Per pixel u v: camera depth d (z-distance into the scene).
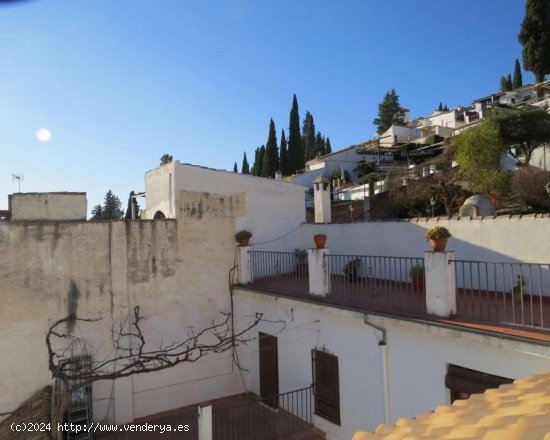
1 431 9.07
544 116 21.19
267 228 13.36
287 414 10.19
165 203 12.41
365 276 11.02
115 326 10.78
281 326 10.50
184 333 11.70
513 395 3.83
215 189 12.49
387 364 7.56
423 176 24.19
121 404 10.62
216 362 11.98
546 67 35.56
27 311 9.87
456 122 44.09
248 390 11.91
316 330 9.35
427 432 3.30
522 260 8.23
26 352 9.80
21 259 9.88
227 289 12.43
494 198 17.94
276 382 10.74
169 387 11.33
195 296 11.95
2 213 11.69
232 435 9.48
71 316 10.31
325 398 9.11
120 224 11.02
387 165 35.69
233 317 12.37
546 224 7.91
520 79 48.41
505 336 5.68
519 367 5.72
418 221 10.17
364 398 8.08
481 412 3.46
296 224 13.98
